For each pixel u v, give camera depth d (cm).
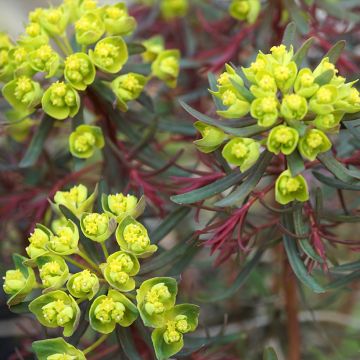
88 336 47
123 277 38
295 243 41
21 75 43
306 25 46
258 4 48
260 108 37
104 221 39
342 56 50
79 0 44
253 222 51
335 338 54
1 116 52
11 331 55
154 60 48
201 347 41
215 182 39
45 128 44
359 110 37
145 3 58
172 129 48
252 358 52
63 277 38
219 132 39
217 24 55
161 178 46
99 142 44
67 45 44
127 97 44
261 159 39
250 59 48
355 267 41
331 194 48
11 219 50
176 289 38
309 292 58
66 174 52
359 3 53
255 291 54
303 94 37
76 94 42
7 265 45
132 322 39
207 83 54
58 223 42
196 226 54
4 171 52
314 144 38
